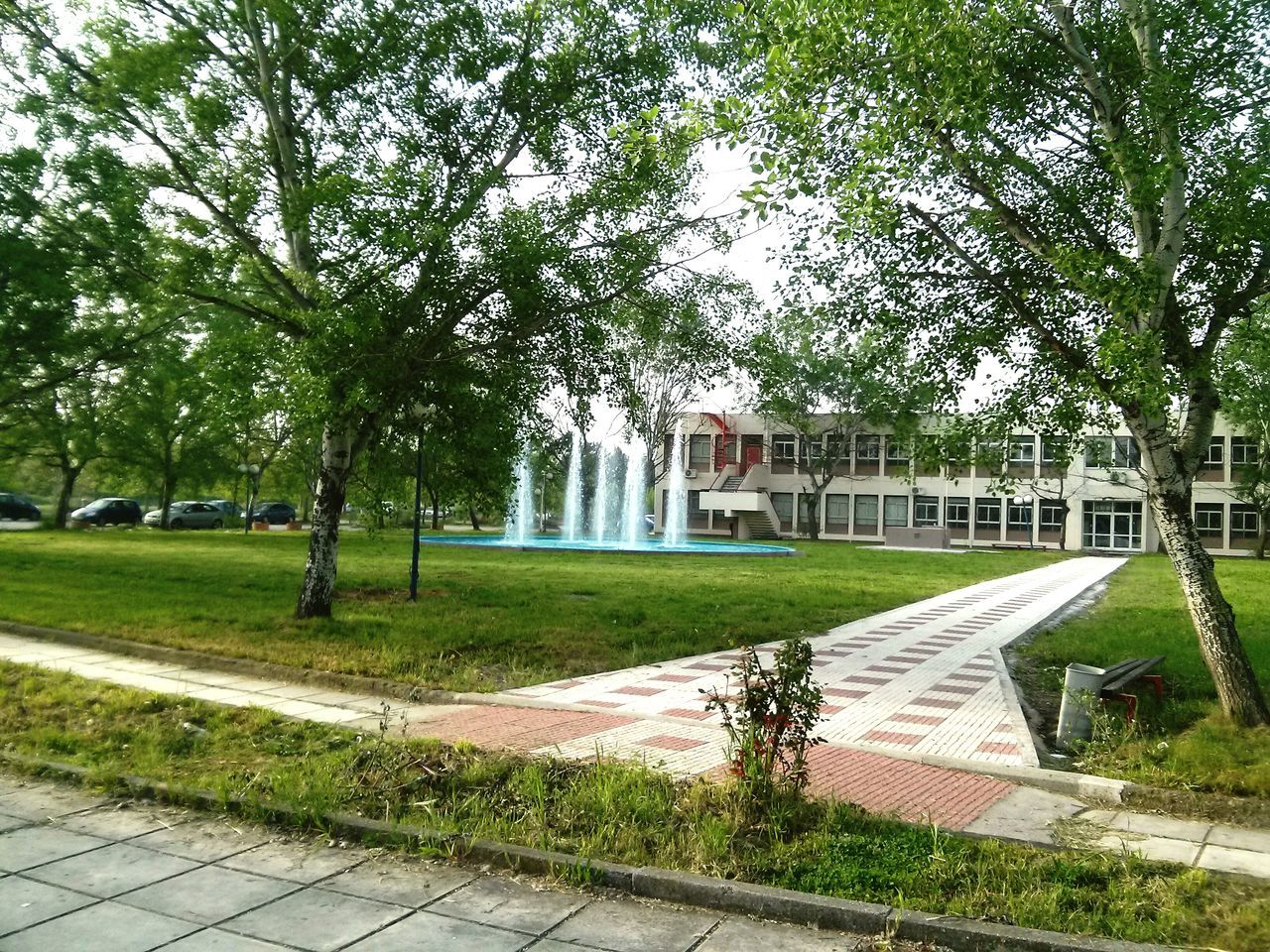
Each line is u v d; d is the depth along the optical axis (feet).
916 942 12.81
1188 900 14.10
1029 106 29.37
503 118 44.78
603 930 13.01
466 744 21.70
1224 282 27.48
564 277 41.55
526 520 179.22
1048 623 55.16
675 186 40.40
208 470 142.82
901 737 25.79
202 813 17.61
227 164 42.65
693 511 228.02
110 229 45.60
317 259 43.68
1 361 67.92
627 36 42.45
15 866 14.93
